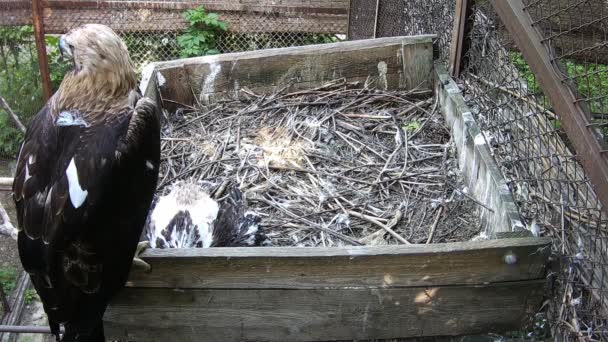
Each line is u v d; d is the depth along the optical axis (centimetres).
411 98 317
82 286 161
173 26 476
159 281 186
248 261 183
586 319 178
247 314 191
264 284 186
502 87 244
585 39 204
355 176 269
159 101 304
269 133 296
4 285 297
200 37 474
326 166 275
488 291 188
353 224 244
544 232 203
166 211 227
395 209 250
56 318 165
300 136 292
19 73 411
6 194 362
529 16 201
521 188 221
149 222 225
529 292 189
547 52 192
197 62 308
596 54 202
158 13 470
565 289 183
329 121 303
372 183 262
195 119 304
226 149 286
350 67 317
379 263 183
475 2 273
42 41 386
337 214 248
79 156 158
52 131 164
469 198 246
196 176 271
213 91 314
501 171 232
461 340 198
